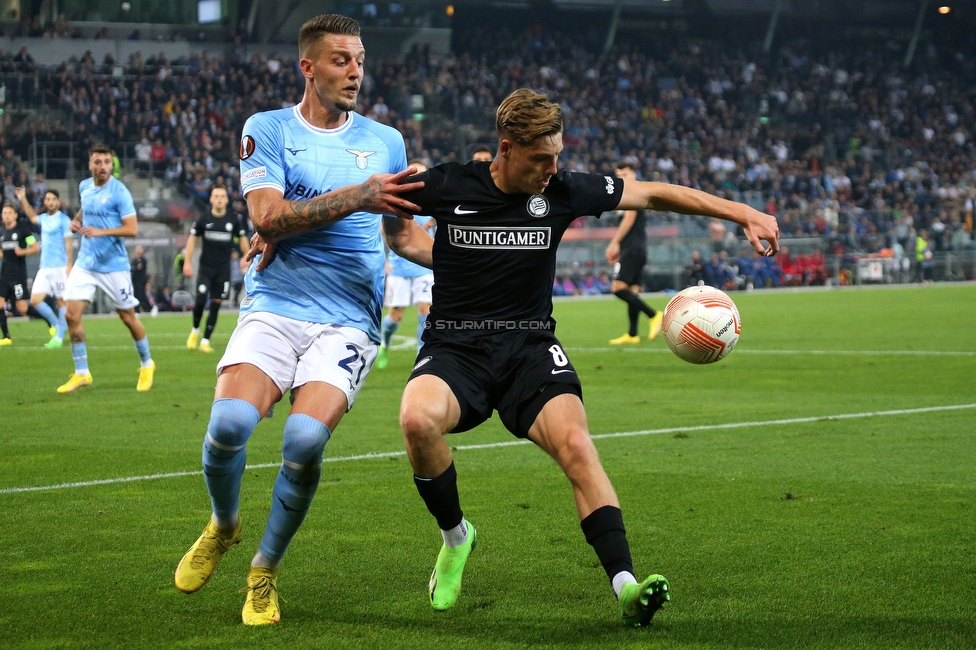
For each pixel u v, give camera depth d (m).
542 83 80.88
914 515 9.81
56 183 55.94
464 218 7.39
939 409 16.75
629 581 6.64
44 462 12.89
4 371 24.12
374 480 11.69
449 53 80.00
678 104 84.00
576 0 86.25
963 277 72.69
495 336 7.50
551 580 7.95
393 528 9.56
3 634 6.71
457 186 7.40
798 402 17.83
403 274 24.23
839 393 18.95
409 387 7.31
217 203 29.17
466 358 7.46
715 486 11.17
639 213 29.80
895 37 96.12
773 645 6.40
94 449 13.81
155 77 65.25
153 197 57.34
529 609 7.25
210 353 28.66
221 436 7.08
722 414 16.52
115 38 70.44
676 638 6.56
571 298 58.38
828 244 68.06
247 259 8.11
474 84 77.06
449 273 7.57
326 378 7.48
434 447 7.06
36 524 9.72
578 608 7.26
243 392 7.28
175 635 6.71
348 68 7.84
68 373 23.59
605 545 6.82
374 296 8.02
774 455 12.95
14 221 32.47
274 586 7.21
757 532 9.22
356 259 7.85
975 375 21.31
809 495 10.70
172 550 8.83
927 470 11.94
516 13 87.00
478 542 9.04
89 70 63.97
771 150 82.94
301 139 7.94
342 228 7.79
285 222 7.35
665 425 15.45
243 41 72.44
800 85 90.50
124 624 6.94
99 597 7.54
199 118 64.19
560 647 6.41
